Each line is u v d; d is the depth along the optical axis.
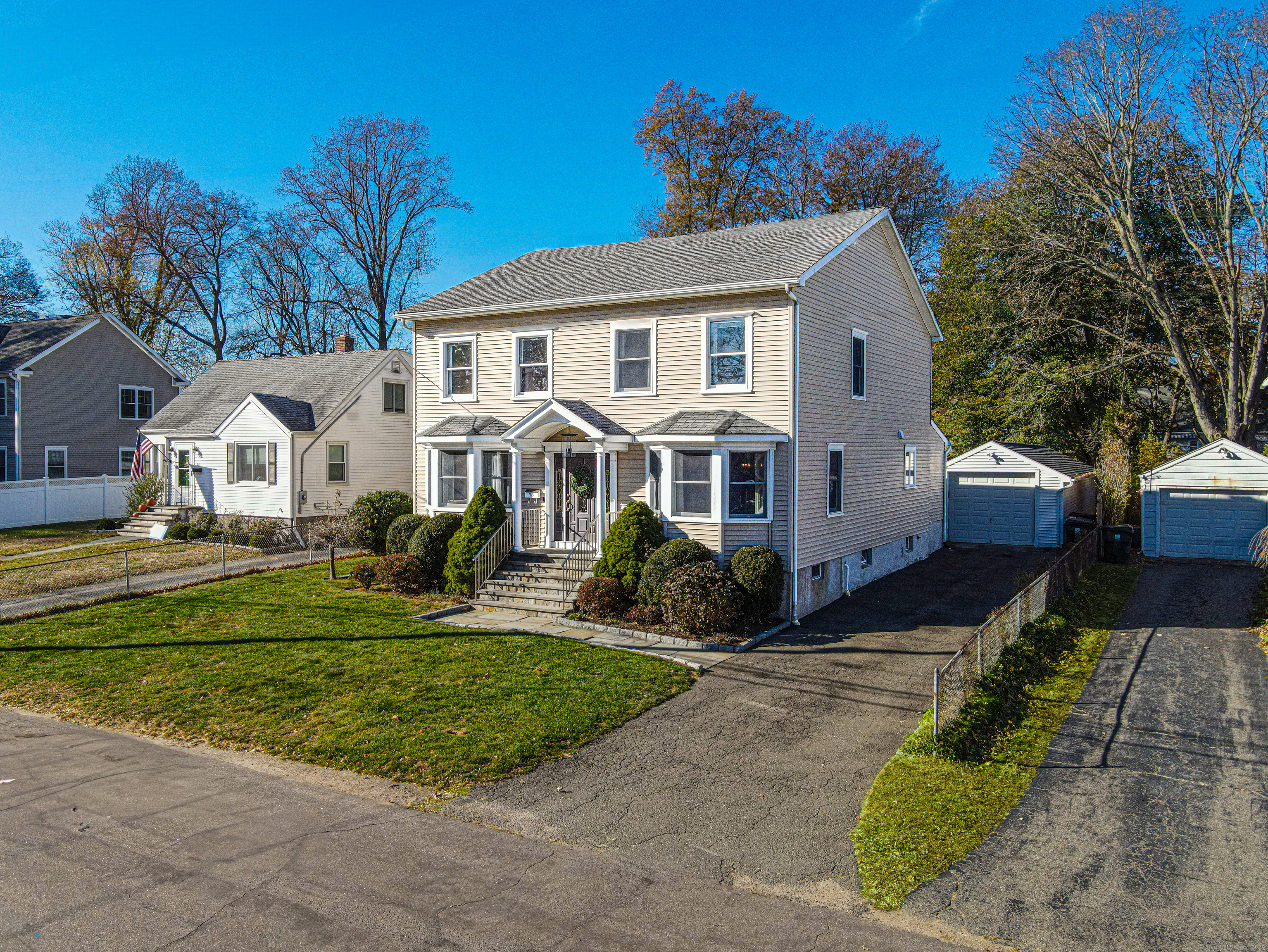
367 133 46.56
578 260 24.25
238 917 6.52
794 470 18.09
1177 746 10.98
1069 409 36.44
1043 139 33.25
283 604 18.78
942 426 40.28
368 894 6.94
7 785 9.28
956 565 25.58
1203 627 17.48
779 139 41.47
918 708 12.50
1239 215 30.83
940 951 6.30
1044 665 14.59
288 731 11.12
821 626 17.73
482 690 12.84
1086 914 6.88
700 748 10.80
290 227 48.22
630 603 17.88
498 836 8.21
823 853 7.94
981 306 37.97
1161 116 31.50
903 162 42.41
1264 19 28.03
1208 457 26.08
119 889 6.93
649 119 41.34
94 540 28.81
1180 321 31.84
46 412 35.94
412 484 32.19
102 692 12.75
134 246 47.44
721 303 18.84
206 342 49.78
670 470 18.62
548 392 21.25
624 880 7.34
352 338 34.97
